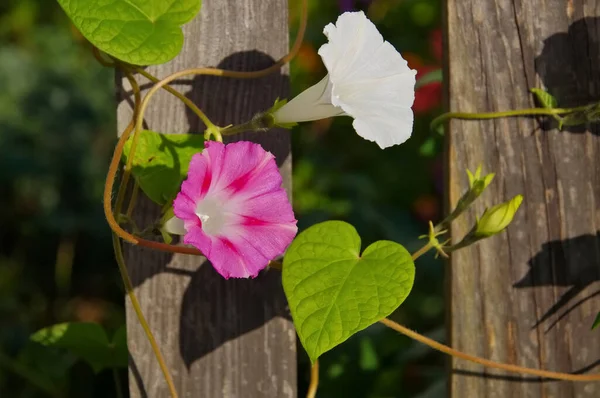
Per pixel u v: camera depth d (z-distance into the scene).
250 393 0.85
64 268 1.50
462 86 0.86
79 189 1.55
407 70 0.82
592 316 0.87
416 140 1.43
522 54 0.87
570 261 0.87
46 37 1.79
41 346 1.23
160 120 0.84
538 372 0.86
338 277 0.81
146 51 0.80
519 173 0.86
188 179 0.77
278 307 0.85
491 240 0.86
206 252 0.77
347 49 0.80
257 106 0.85
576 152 0.87
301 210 1.34
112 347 0.91
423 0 1.51
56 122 1.60
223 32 0.85
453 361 0.87
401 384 1.09
